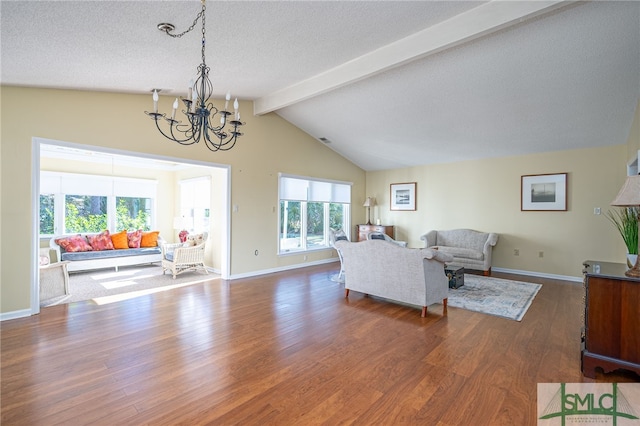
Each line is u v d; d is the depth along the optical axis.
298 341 2.96
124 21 2.33
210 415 1.88
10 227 3.51
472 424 1.81
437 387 2.19
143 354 2.67
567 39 3.12
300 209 6.97
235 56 3.29
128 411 1.91
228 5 2.29
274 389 2.16
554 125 4.82
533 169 5.91
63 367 2.44
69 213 6.89
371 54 3.72
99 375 2.32
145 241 7.25
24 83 3.47
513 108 4.51
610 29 2.93
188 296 4.47
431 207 7.26
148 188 7.98
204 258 6.59
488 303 4.17
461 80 4.06
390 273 3.92
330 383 2.24
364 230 7.89
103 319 3.51
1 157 3.46
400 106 4.99
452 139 5.79
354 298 4.41
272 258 6.23
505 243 6.22
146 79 3.70
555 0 2.48
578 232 5.45
